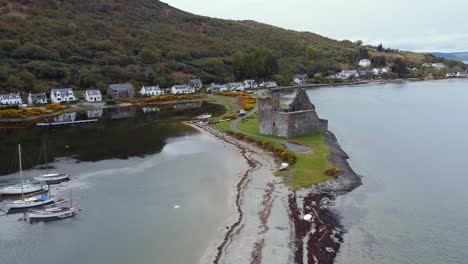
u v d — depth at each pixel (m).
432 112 111.06
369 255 32.41
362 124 92.31
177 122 98.31
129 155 65.50
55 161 62.44
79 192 48.31
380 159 61.19
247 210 41.50
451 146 69.12
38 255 34.03
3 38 167.12
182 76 189.12
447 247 33.72
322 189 47.16
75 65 168.38
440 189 47.50
